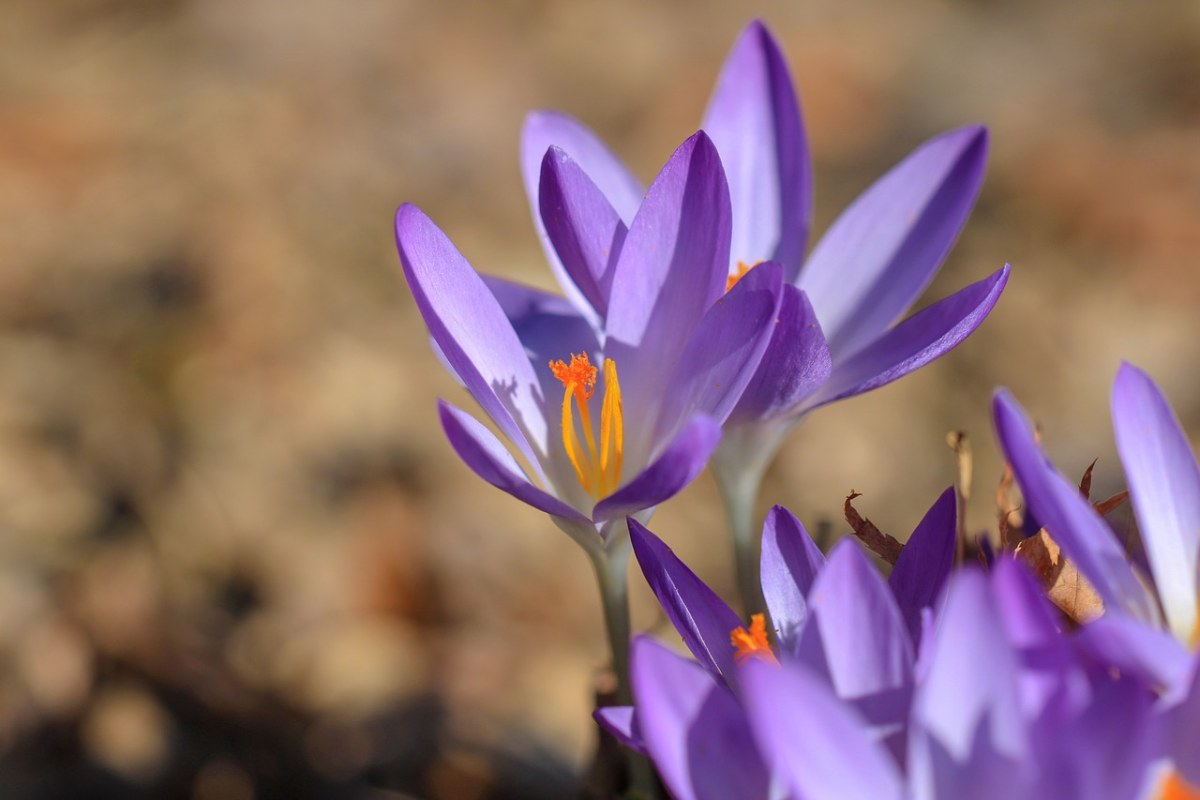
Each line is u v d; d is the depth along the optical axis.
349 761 0.43
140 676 0.46
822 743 0.24
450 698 0.46
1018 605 0.25
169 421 0.56
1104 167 0.75
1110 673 0.25
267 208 0.70
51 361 0.59
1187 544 0.26
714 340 0.28
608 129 0.82
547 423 0.30
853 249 0.32
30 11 0.94
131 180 0.72
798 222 0.32
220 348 0.60
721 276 0.28
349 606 0.50
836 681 0.25
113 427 0.55
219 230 0.67
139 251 0.66
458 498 0.54
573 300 0.31
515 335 0.29
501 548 0.52
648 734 0.25
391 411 0.57
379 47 0.91
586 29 0.94
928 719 0.24
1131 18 0.97
